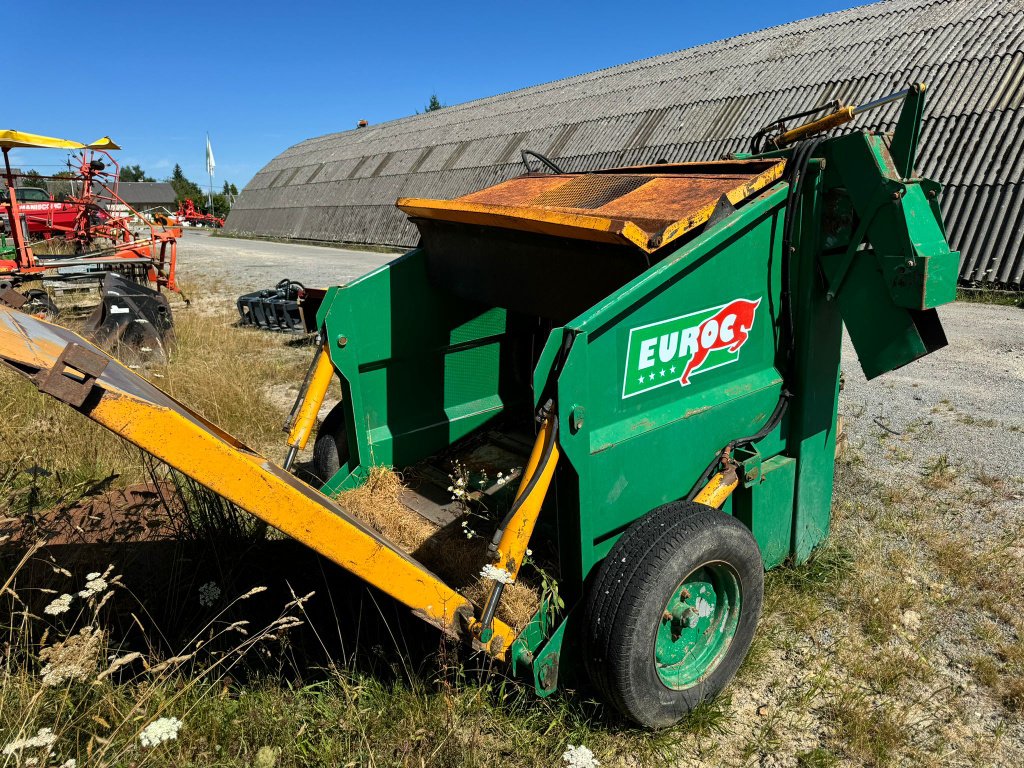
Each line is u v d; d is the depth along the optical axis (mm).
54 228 17844
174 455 2053
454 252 3783
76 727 2391
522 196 3727
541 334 4426
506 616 2754
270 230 37781
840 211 3176
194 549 3639
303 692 2844
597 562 2807
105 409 1963
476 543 3207
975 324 10031
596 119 22375
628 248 2777
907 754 2734
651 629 2551
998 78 13984
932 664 3221
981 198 12844
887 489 4852
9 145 11594
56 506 4102
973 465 5242
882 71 16016
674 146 18906
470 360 4285
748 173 3375
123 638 2922
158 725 2123
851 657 3234
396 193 28562
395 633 3209
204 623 3211
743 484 3213
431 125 31531
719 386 3121
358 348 3729
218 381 6719
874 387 7230
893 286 2930
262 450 5574
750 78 19031
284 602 3410
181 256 25109
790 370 3348
